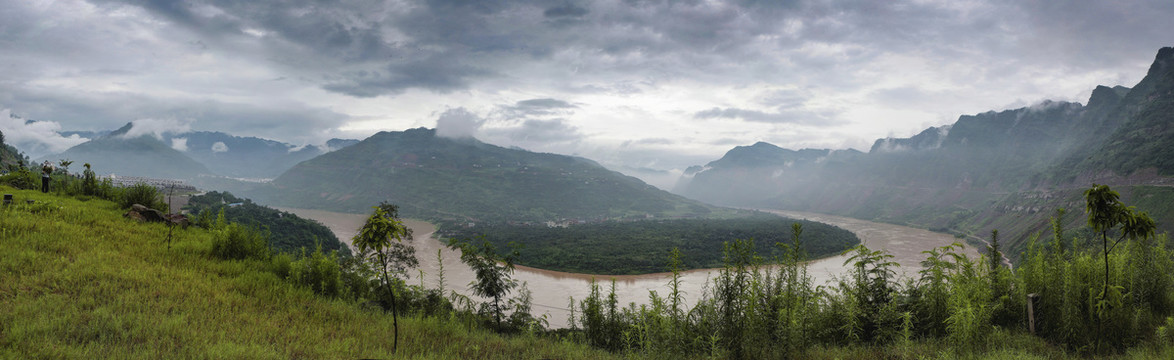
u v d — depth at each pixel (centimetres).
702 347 1235
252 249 2038
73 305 1091
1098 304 1128
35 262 1359
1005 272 1426
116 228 2130
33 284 1195
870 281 1433
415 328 1426
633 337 1437
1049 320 1227
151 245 1895
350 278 1948
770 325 1209
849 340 1303
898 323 1330
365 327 1366
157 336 1010
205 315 1194
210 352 945
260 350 999
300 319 1331
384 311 1706
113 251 1661
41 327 934
